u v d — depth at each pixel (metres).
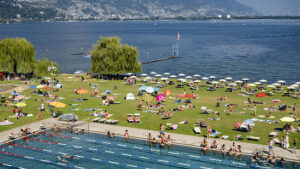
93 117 52.31
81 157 37.28
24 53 89.56
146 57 169.75
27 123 48.88
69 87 77.75
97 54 94.50
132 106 59.19
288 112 55.75
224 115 53.38
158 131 45.50
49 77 89.94
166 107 59.00
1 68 88.19
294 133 43.88
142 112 55.09
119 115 53.28
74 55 174.62
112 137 43.44
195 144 40.53
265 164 34.81
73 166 34.88
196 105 60.81
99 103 61.28
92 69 94.62
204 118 51.53
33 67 91.50
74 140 42.53
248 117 52.16
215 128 46.53
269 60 151.25
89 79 90.31
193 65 139.50
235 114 54.00
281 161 35.16
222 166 34.53
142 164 35.31
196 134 44.06
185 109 57.59
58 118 50.50
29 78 89.50
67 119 50.00
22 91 71.25
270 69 126.00
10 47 88.31
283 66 132.75
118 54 93.31
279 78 108.44
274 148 39.00
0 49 88.31
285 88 79.94
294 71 120.75
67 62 149.62
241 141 41.31
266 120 50.16
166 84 85.12
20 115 52.31
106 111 52.59
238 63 143.25
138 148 39.84
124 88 77.25
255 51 188.38
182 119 51.06
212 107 59.28
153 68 132.75
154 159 36.56
